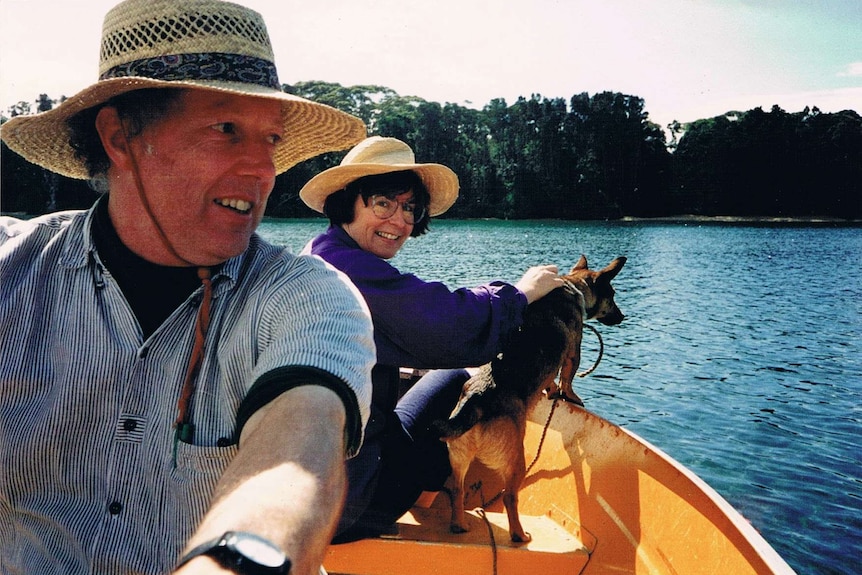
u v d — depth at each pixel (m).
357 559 2.67
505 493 2.95
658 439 7.46
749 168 74.81
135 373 1.11
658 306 17.66
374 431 2.64
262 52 1.18
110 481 1.10
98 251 1.14
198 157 1.11
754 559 2.19
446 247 35.53
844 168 73.06
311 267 1.14
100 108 1.21
